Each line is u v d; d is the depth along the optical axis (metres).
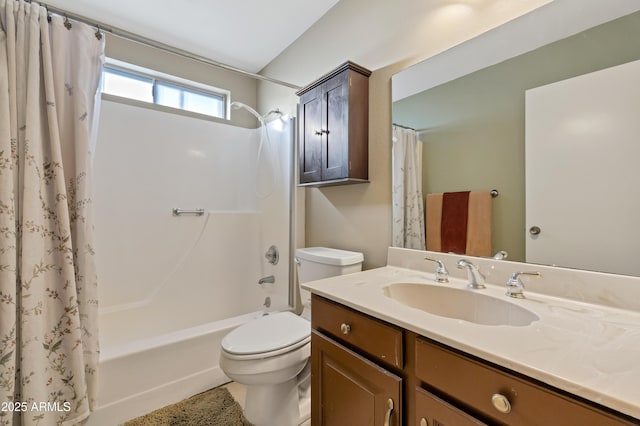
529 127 1.02
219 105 2.73
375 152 1.56
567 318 0.76
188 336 1.65
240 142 2.64
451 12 1.25
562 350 0.59
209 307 2.35
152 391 1.53
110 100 2.07
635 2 0.83
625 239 0.83
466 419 0.62
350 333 0.92
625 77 0.84
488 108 1.13
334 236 1.86
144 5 1.85
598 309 0.82
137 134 2.13
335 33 1.85
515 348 0.60
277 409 1.36
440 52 1.28
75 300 1.34
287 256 2.12
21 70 1.27
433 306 1.08
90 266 1.41
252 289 2.55
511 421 0.56
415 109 1.38
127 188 2.08
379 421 0.81
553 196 0.96
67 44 1.43
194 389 1.66
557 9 0.97
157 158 2.21
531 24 1.02
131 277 2.07
